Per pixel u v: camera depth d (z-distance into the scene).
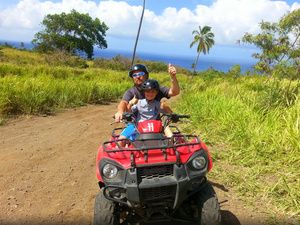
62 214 4.00
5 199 4.44
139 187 2.90
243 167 5.33
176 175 2.99
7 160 6.12
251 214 3.76
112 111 12.71
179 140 4.00
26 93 11.30
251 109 8.12
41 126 9.23
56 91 13.66
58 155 6.55
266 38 9.44
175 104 13.44
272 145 5.74
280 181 4.54
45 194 4.62
